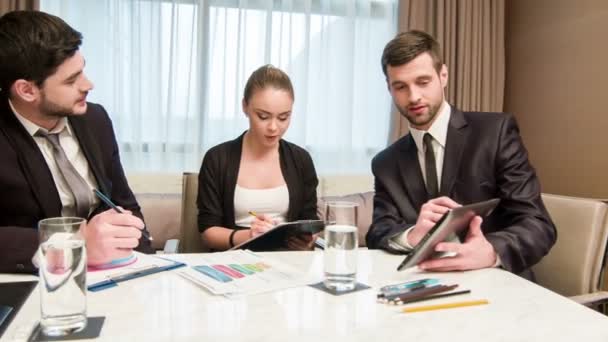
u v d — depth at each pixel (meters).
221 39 2.75
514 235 1.21
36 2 2.42
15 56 1.16
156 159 2.73
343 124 2.99
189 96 2.73
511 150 1.48
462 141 1.52
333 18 2.95
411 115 1.50
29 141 1.29
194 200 1.89
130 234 1.02
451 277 1.03
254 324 0.75
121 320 0.75
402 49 1.44
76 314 0.71
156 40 2.67
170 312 0.79
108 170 1.55
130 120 2.68
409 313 0.81
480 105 3.07
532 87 2.92
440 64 1.50
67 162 1.39
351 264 0.93
